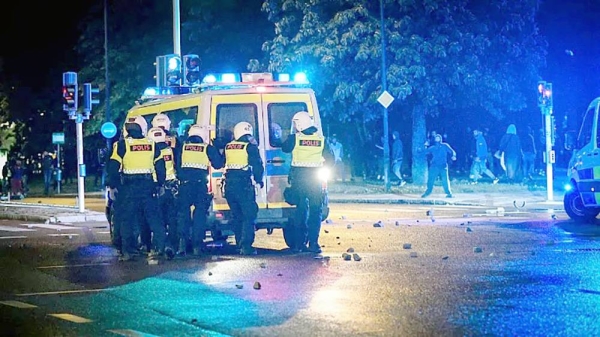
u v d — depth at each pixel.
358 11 54.22
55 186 78.44
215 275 20.59
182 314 15.84
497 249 24.44
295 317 15.27
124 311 16.30
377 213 39.69
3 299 17.83
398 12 54.78
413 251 24.36
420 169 57.00
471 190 52.19
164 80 40.44
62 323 15.27
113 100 74.06
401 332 13.88
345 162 66.56
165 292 18.31
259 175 24.05
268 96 25.12
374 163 67.12
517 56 55.88
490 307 15.84
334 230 31.14
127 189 24.19
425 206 44.47
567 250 23.91
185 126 25.75
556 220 33.94
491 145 67.81
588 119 32.22
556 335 13.51
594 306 15.79
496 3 55.31
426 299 16.73
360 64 55.41
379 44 53.78
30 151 86.75
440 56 53.59
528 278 19.08
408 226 32.44
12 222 39.69
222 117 24.89
